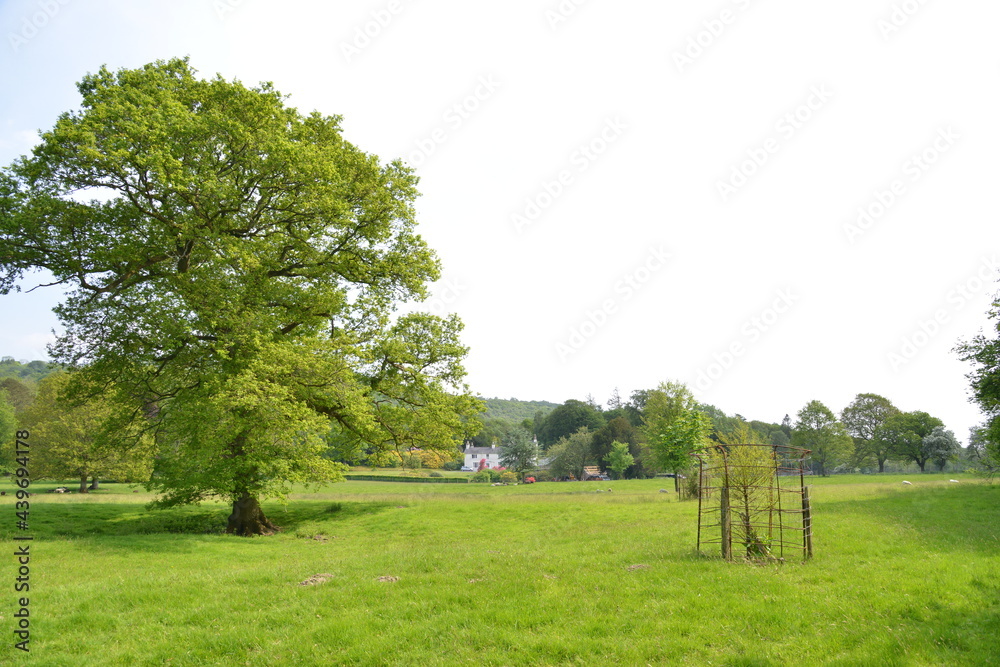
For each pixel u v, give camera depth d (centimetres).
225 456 2289
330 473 2395
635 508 2598
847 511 2072
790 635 825
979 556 1245
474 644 842
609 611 952
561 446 9900
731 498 1417
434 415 2828
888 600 936
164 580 1223
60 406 4356
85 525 2402
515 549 1603
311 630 912
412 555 1484
